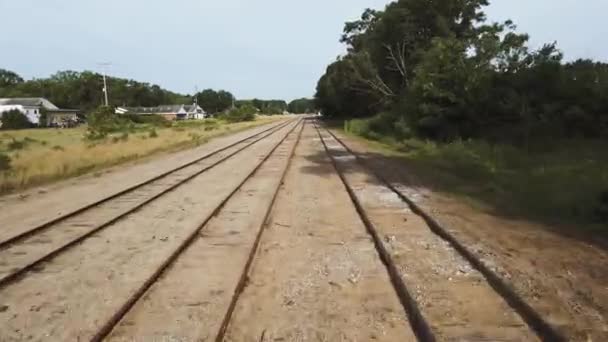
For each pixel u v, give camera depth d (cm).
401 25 4484
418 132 2875
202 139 3772
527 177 1424
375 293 584
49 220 1016
